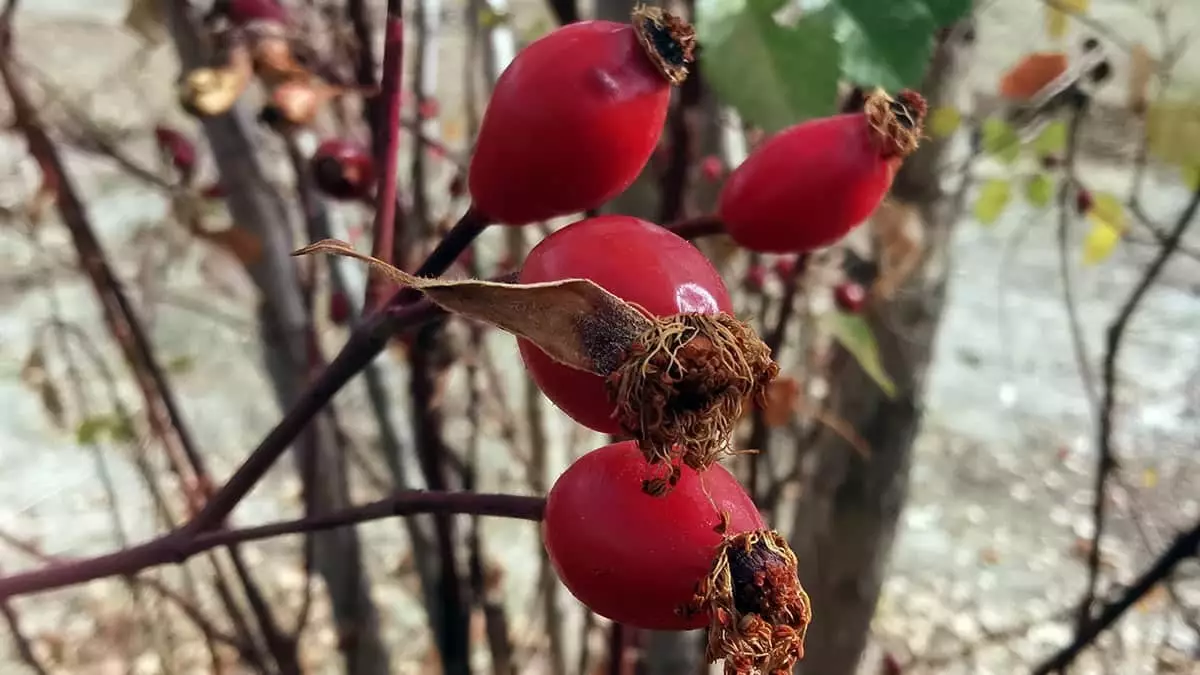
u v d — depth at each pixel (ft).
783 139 0.34
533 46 0.30
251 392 1.78
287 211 0.81
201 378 1.76
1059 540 1.65
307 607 0.75
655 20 0.29
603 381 0.27
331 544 0.91
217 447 1.66
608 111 0.28
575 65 0.28
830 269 0.88
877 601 0.98
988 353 2.08
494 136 0.29
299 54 0.51
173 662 1.12
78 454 1.70
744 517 0.28
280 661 0.73
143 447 0.86
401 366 1.01
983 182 1.09
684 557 0.28
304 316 0.82
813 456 1.02
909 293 0.84
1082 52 0.84
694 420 0.26
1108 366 0.78
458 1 1.11
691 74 0.48
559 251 0.27
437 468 0.64
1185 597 1.27
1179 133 0.69
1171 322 2.01
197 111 0.46
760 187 0.34
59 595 1.40
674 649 0.74
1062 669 0.78
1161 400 1.85
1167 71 0.71
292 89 0.47
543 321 0.26
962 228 2.41
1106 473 0.80
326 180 0.54
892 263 0.67
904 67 0.36
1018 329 2.11
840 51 0.36
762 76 0.36
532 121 0.28
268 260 0.80
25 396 1.90
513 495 0.32
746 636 0.27
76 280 1.67
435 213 0.87
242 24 0.49
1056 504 1.74
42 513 1.54
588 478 0.29
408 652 1.35
